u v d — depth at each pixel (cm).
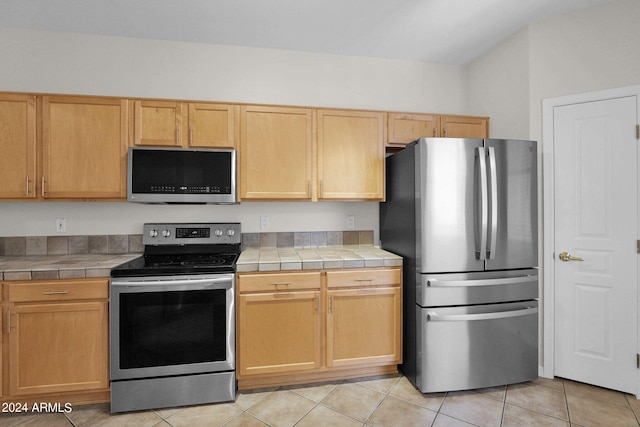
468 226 206
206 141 225
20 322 182
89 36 243
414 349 214
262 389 214
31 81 236
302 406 196
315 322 214
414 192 212
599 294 211
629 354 203
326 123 242
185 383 194
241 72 263
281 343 210
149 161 213
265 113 234
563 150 221
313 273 213
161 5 209
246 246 263
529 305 215
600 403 196
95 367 188
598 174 211
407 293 224
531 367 215
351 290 217
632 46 202
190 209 256
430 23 232
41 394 185
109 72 246
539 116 230
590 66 213
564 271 221
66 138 211
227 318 198
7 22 227
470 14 222
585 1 209
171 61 254
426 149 203
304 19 226
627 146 202
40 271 183
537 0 207
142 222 249
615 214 206
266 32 243
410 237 218
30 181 207
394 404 197
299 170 238
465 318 203
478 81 283
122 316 187
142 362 189
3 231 232
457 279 206
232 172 223
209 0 204
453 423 179
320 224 276
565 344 221
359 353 220
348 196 245
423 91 291
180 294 193
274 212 268
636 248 200
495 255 208
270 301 208
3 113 204
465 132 265
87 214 242
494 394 207
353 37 251
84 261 210
